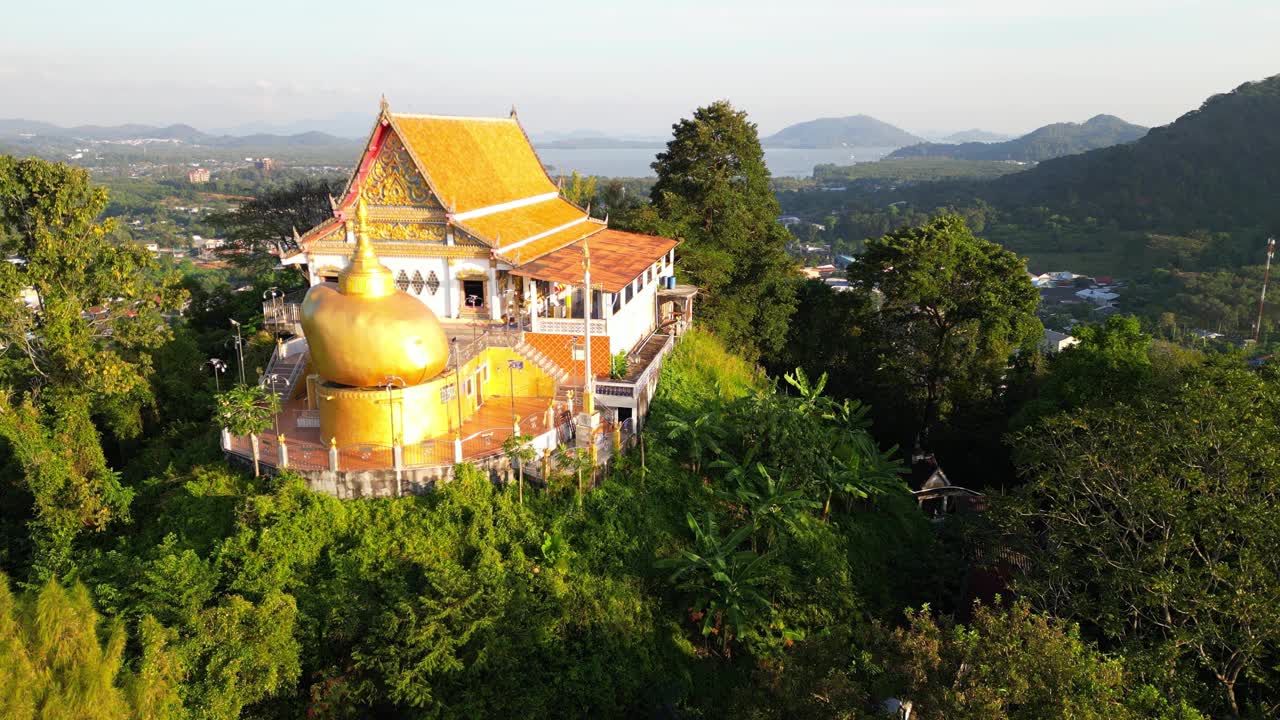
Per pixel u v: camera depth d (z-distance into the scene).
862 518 35.19
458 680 22.14
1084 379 39.22
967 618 31.36
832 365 58.53
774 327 55.78
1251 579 20.83
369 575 24.38
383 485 26.56
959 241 51.34
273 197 65.00
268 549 23.81
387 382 27.81
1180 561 22.61
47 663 17.09
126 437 32.81
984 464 51.81
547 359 34.84
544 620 24.06
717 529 29.03
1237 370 26.05
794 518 31.02
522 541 26.06
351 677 22.25
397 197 38.09
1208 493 23.53
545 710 22.48
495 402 34.00
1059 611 24.77
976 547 33.41
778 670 20.27
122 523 26.95
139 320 32.62
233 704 19.83
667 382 38.62
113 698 16.92
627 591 26.17
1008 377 53.78
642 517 28.42
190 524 25.83
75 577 23.09
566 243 43.59
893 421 55.19
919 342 53.97
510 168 46.31
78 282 31.73
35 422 28.00
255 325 41.66
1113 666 17.23
